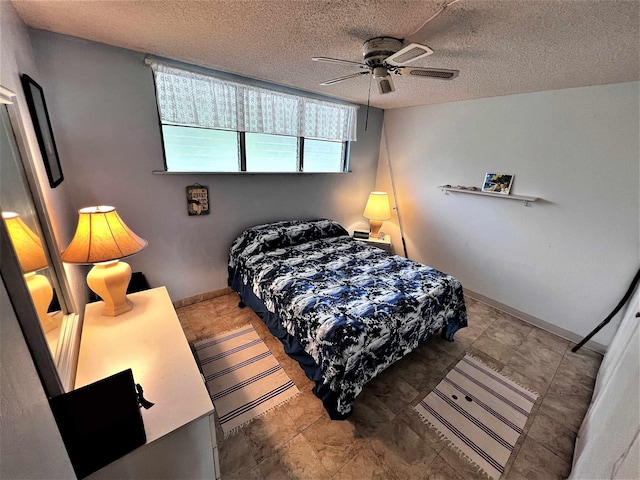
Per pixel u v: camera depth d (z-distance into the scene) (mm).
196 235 2623
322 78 2352
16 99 1009
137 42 1761
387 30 1389
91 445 760
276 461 1410
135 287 2109
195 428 952
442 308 2082
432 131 3217
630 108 1960
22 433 461
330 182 3492
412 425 1624
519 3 1090
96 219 1285
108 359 1158
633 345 1328
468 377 1996
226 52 1836
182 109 2230
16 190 903
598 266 2248
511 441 1553
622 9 1079
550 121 2332
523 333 2535
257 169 2859
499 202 2770
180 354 1206
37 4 1271
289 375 1938
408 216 3670
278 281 2123
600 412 1358
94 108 1910
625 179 2047
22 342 555
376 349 1651
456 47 1546
